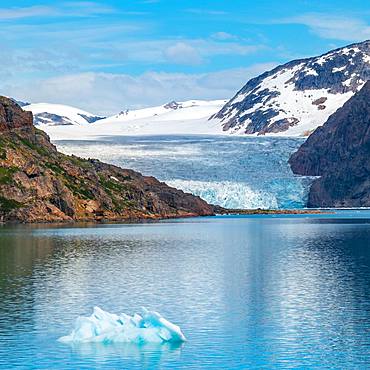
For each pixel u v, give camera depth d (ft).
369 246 509.35
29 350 214.90
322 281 334.85
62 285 321.73
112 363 203.31
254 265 396.57
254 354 212.02
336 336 231.09
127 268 380.78
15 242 524.11
